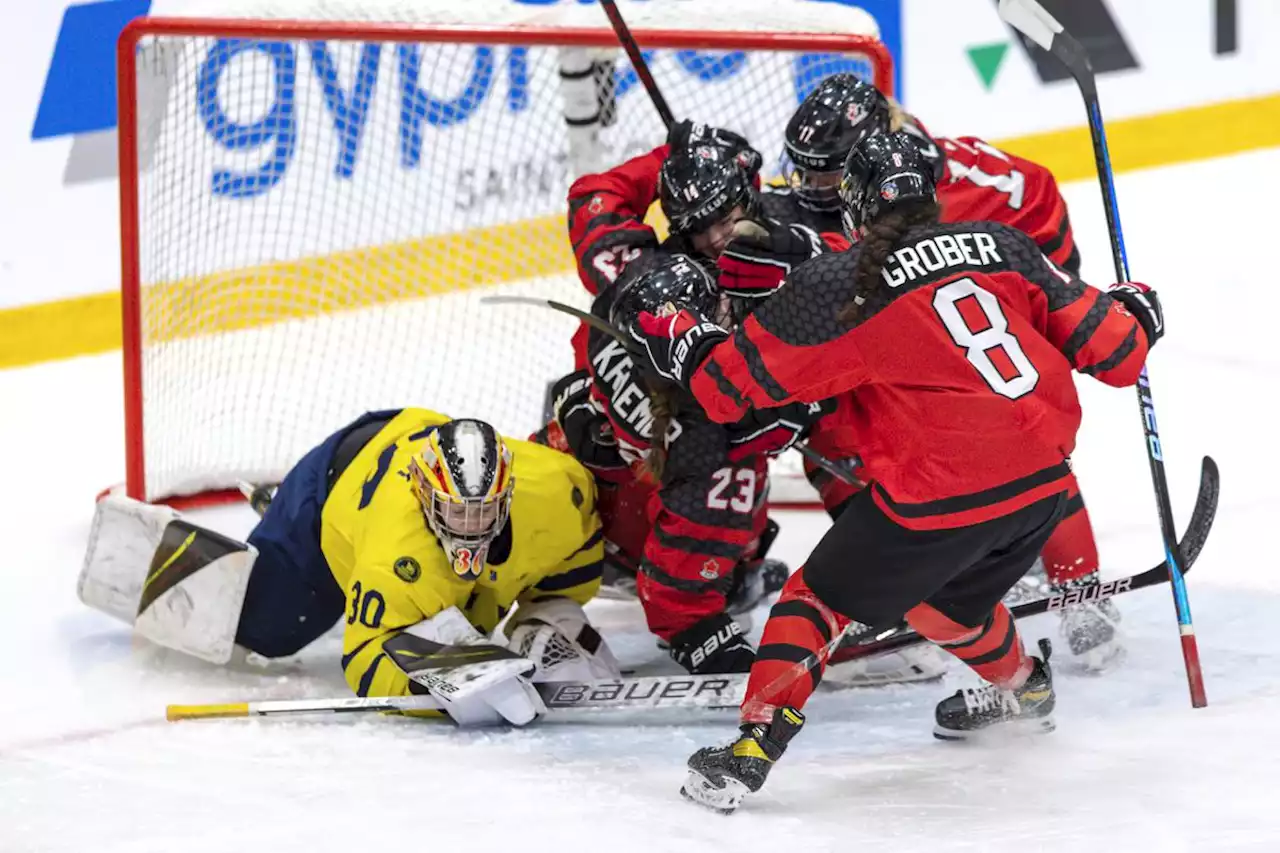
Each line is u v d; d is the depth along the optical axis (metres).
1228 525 16.67
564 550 13.27
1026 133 28.64
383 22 17.58
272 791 11.34
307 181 21.89
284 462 19.16
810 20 18.17
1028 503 10.48
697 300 11.45
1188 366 21.84
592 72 18.25
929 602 11.29
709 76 21.73
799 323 10.41
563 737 12.40
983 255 10.42
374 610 12.46
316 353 21.69
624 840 10.37
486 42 17.44
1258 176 28.72
